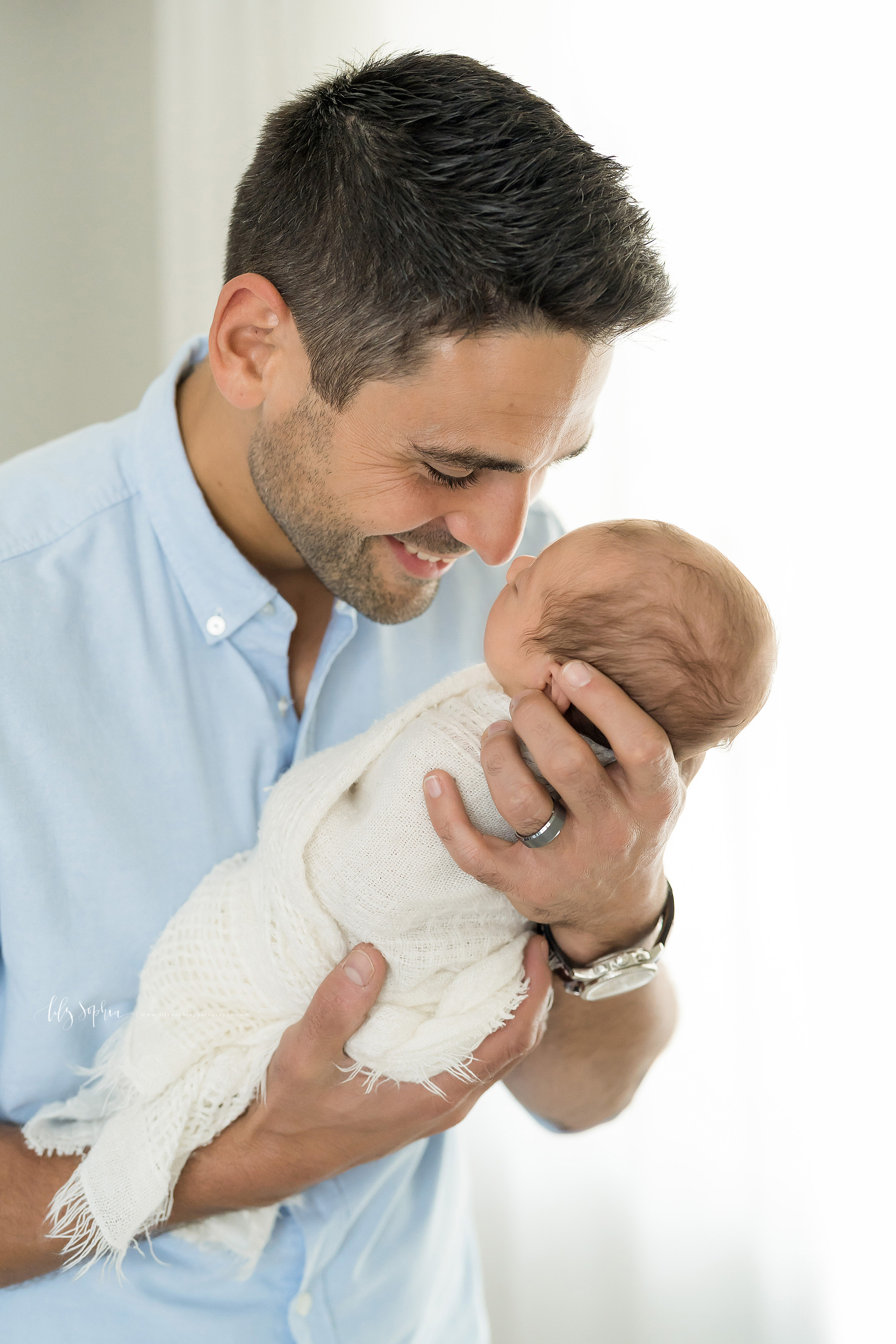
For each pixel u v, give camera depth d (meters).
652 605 0.78
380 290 0.73
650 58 1.84
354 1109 0.81
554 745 0.71
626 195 0.77
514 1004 0.83
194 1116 0.83
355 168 0.74
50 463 0.95
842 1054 1.81
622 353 1.86
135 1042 0.86
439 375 0.73
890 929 1.79
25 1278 0.84
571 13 1.87
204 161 2.05
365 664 1.06
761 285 1.82
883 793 1.78
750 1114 1.85
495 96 0.75
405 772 0.81
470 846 0.75
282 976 0.83
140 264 2.09
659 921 0.89
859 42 1.76
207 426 0.94
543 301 0.70
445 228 0.70
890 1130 1.79
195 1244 0.88
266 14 2.00
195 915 0.87
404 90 0.75
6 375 2.08
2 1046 0.90
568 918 0.80
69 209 2.07
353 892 0.80
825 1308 1.84
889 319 1.76
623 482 1.88
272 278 0.81
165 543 0.93
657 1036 1.05
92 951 0.89
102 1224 0.81
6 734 0.85
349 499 0.83
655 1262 1.90
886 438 1.77
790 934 1.83
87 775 0.88
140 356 2.12
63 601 0.89
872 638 1.79
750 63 1.80
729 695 0.80
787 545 1.83
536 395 0.74
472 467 0.78
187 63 2.04
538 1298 1.94
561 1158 1.93
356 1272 0.95
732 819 1.84
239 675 0.96
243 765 0.96
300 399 0.82
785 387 1.82
